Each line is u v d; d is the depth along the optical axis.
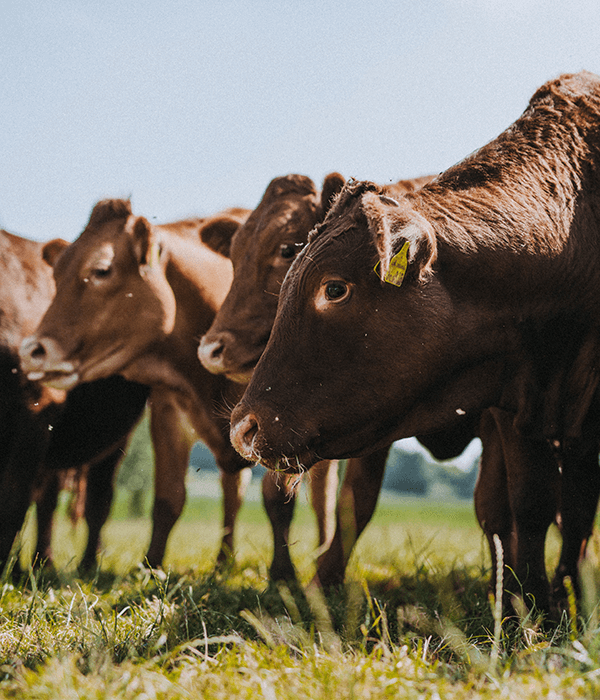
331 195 5.48
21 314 7.02
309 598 4.52
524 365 4.04
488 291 3.87
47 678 2.54
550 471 4.46
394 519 21.09
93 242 6.77
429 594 4.96
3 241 7.25
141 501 22.52
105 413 7.80
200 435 7.25
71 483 9.59
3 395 6.75
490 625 3.91
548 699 2.34
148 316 6.84
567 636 3.20
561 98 4.57
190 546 10.33
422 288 3.74
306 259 3.89
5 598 4.51
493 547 5.28
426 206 3.96
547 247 3.98
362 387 3.77
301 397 3.80
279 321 3.94
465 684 2.61
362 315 3.74
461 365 3.88
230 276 7.46
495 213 3.97
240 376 5.84
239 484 8.08
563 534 4.60
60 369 6.52
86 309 6.66
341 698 2.43
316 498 6.66
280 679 2.64
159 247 6.92
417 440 6.20
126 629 3.53
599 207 4.27
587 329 4.16
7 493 6.66
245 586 5.73
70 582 5.39
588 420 4.31
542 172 4.23
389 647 3.50
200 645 3.42
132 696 2.46
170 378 7.05
